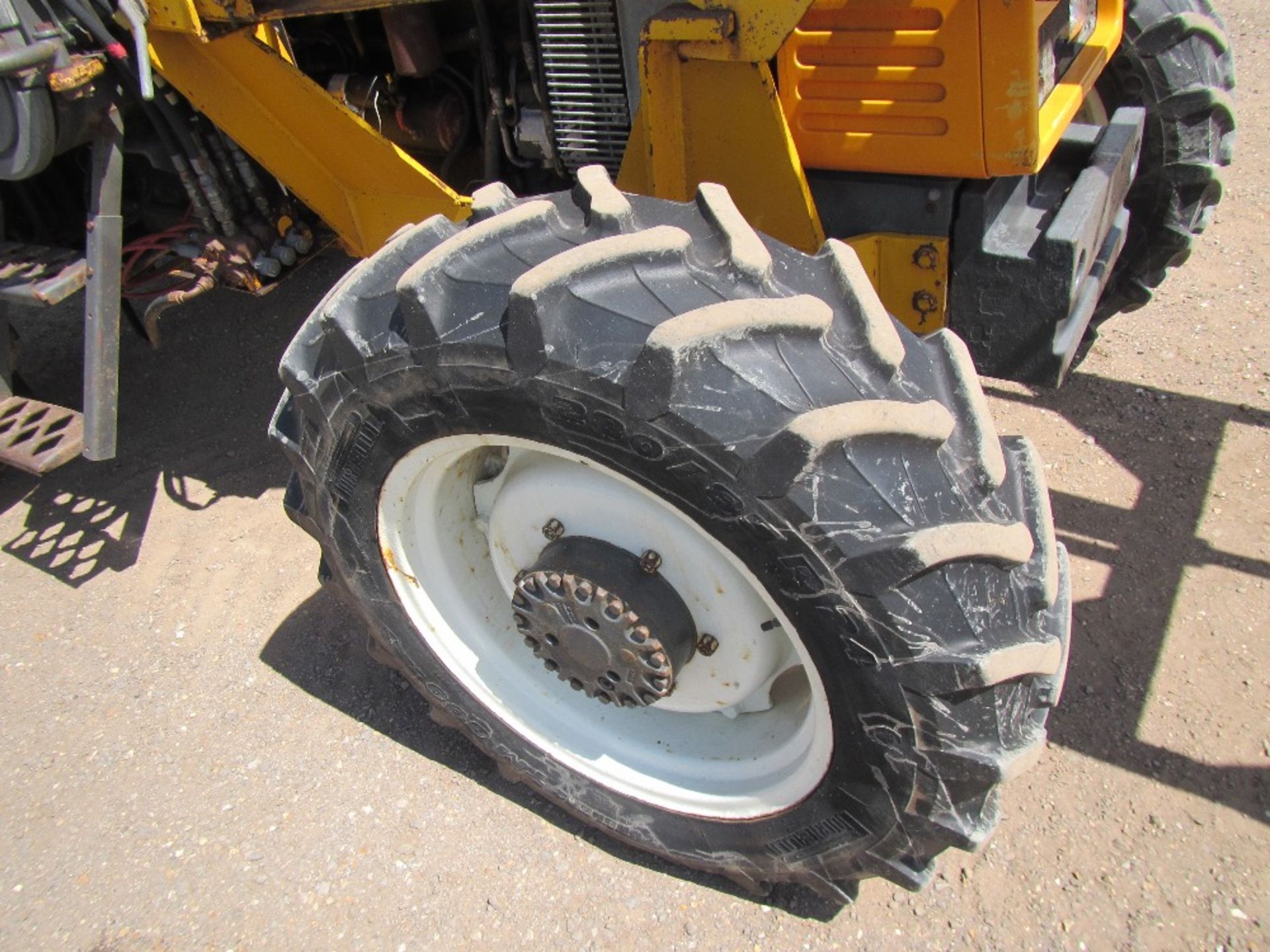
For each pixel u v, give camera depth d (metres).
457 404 1.49
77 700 2.41
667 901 1.90
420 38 2.35
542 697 1.95
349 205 2.47
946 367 1.48
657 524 1.55
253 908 1.94
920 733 1.39
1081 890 1.87
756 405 1.29
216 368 3.49
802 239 1.89
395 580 1.86
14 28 2.05
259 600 2.62
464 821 2.06
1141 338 3.26
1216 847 1.92
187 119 2.49
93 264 2.39
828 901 1.88
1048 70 1.90
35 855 2.07
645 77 1.82
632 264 1.39
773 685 1.78
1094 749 2.11
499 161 2.49
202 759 2.24
